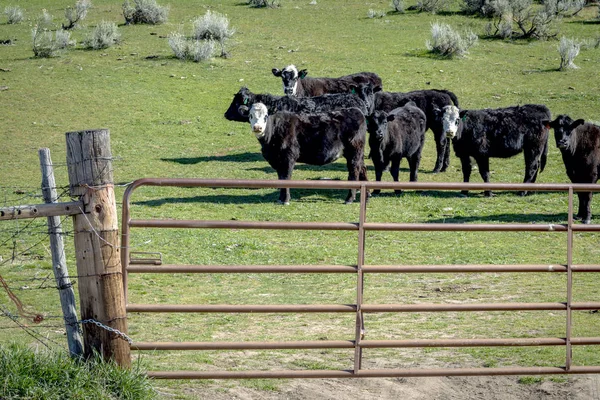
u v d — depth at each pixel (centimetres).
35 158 2106
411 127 1886
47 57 3244
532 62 3281
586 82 2969
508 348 861
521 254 1325
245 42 3531
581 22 3994
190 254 1316
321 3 4406
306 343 677
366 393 737
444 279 1191
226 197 1792
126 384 642
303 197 1794
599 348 866
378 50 3397
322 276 1217
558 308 703
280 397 722
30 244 1342
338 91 2486
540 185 681
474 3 4072
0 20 3944
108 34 3428
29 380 628
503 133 1855
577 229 695
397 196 1805
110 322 657
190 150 2239
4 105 2623
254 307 672
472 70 3139
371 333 919
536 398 726
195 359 815
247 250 1346
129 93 2788
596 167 1612
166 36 3616
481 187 675
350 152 1792
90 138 646
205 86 2897
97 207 650
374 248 1371
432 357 831
